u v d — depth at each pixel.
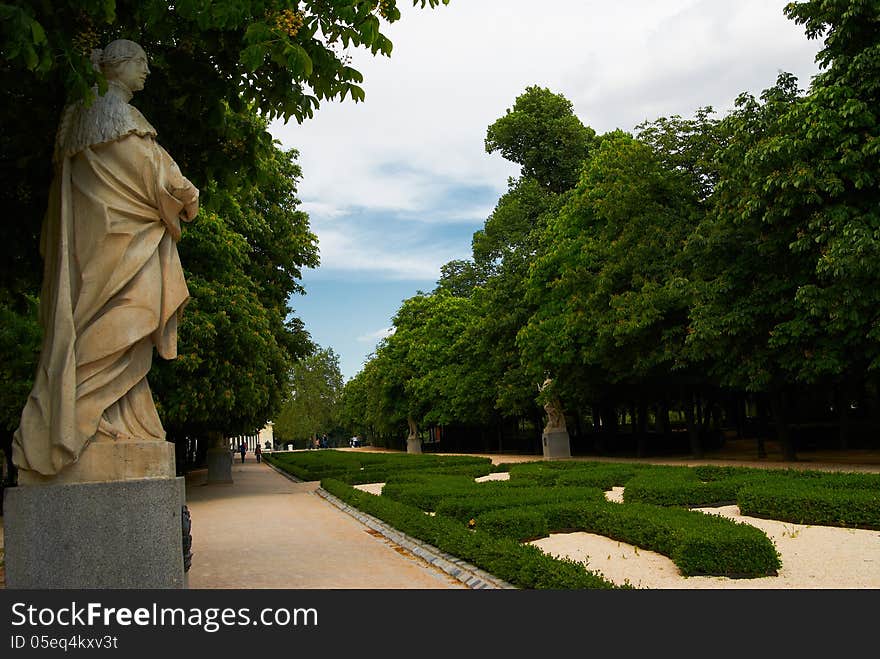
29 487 5.32
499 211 45.28
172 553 5.48
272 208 28.44
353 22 6.30
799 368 19.72
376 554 10.45
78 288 5.64
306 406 83.94
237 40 7.80
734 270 20.03
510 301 35.12
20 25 5.14
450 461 31.19
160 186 5.82
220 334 20.34
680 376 26.95
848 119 16.86
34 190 8.29
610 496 16.22
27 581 5.22
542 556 7.77
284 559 10.04
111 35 7.88
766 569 7.95
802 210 18.00
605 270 25.39
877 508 10.55
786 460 23.44
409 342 55.91
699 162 25.59
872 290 16.14
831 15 18.03
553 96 48.50
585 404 33.84
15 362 17.08
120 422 5.69
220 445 29.34
